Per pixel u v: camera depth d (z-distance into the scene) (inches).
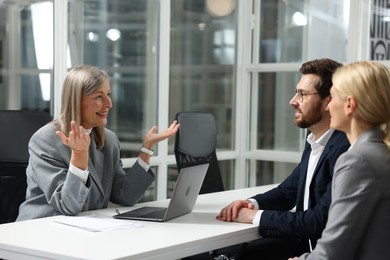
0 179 119.1
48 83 170.9
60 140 110.0
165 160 203.6
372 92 76.0
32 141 112.0
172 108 207.3
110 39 187.3
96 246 82.4
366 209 72.6
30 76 170.1
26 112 124.9
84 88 110.3
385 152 74.7
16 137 121.6
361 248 73.9
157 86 203.0
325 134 108.2
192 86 215.2
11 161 120.3
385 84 76.5
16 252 83.0
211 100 222.8
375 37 194.5
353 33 199.5
